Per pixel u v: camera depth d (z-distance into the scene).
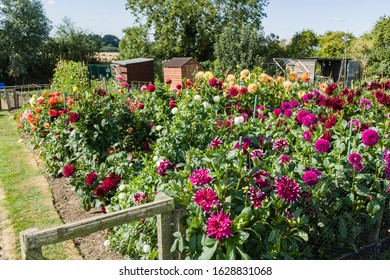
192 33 31.14
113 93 5.98
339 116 3.88
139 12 31.31
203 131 3.78
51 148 5.41
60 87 8.47
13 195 4.68
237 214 2.35
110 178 3.64
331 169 2.86
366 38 29.98
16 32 29.56
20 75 31.08
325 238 2.88
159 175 3.00
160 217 2.22
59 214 4.15
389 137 3.49
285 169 2.65
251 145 3.36
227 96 5.17
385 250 3.24
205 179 2.29
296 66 21.77
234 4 31.30
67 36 34.69
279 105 5.48
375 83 5.33
